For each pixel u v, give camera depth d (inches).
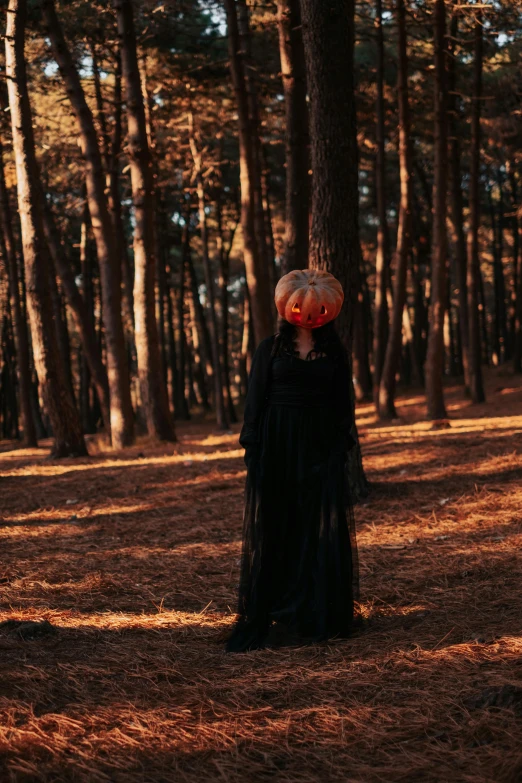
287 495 146.2
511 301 1609.3
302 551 143.9
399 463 358.0
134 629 147.6
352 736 97.0
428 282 1556.3
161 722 102.8
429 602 155.9
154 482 358.6
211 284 922.1
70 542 237.0
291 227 393.4
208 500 298.0
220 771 88.6
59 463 482.0
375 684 113.3
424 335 1507.1
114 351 596.1
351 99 266.8
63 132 800.9
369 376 1072.8
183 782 86.7
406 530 225.8
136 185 582.2
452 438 434.9
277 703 109.2
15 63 477.1
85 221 997.2
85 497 330.0
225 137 999.0
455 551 194.9
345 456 150.5
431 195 1130.0
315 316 146.9
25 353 810.2
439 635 133.6
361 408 878.4
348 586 142.4
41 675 119.8
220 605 163.6
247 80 671.1
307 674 120.1
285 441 147.3
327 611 140.0
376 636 137.9
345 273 265.9
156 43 714.8
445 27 603.5
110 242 595.8
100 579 184.5
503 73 684.7
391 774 86.6
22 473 434.3
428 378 653.3
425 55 749.9
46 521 277.7
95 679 120.0
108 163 814.5
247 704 109.1
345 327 265.6
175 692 114.3
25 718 104.1
